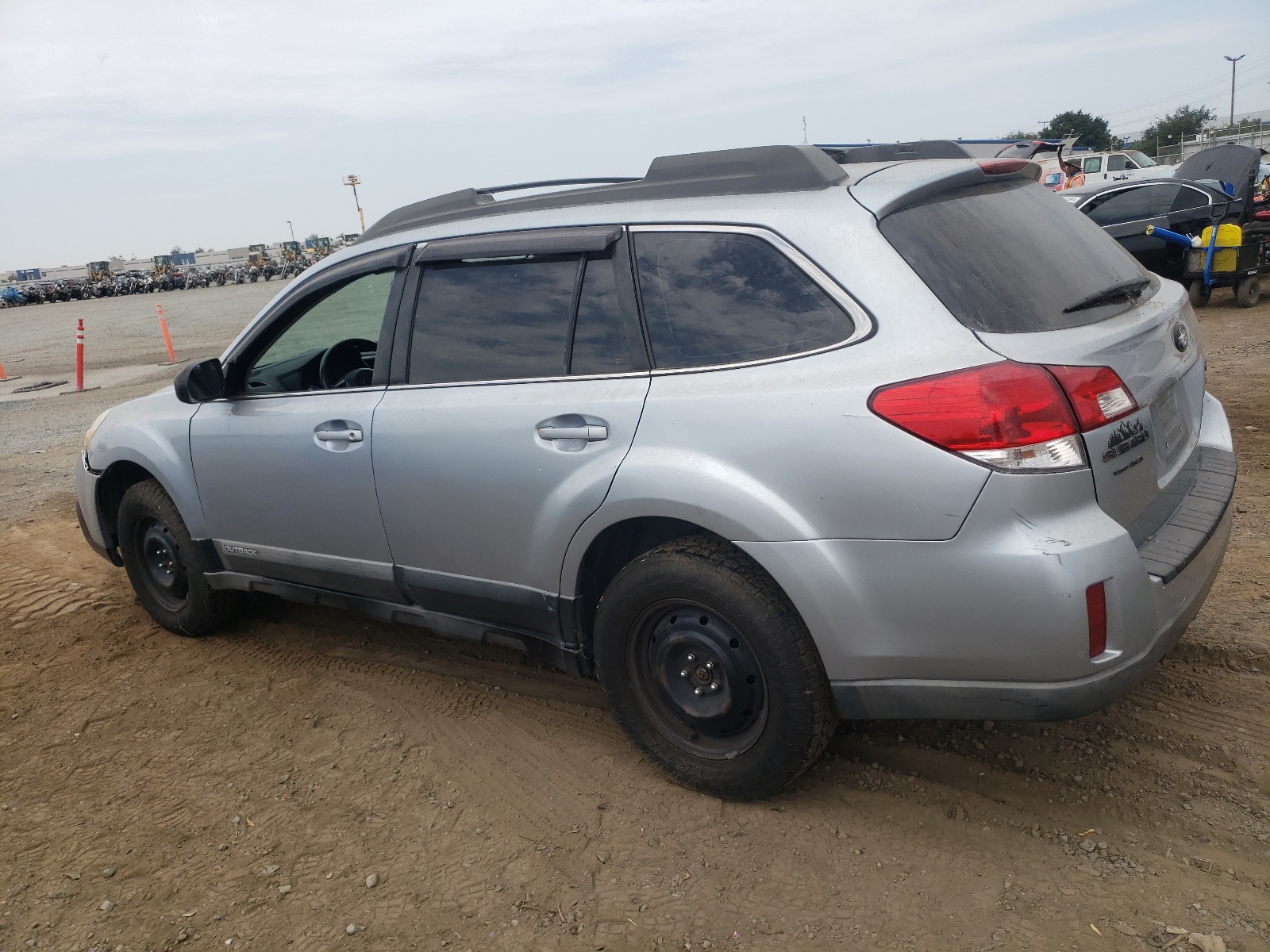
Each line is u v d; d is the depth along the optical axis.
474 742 3.30
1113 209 12.55
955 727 3.08
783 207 2.60
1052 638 2.19
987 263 2.48
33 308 57.12
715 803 2.82
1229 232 11.24
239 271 63.59
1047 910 2.27
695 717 2.78
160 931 2.50
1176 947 2.11
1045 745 2.93
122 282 62.38
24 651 4.45
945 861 2.48
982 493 2.19
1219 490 2.76
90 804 3.13
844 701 2.51
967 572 2.23
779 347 2.53
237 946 2.42
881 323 2.37
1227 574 3.98
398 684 3.81
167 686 3.97
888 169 2.75
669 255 2.76
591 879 2.55
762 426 2.46
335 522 3.52
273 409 3.67
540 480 2.88
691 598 2.64
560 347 2.93
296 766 3.25
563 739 3.26
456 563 3.21
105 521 4.63
